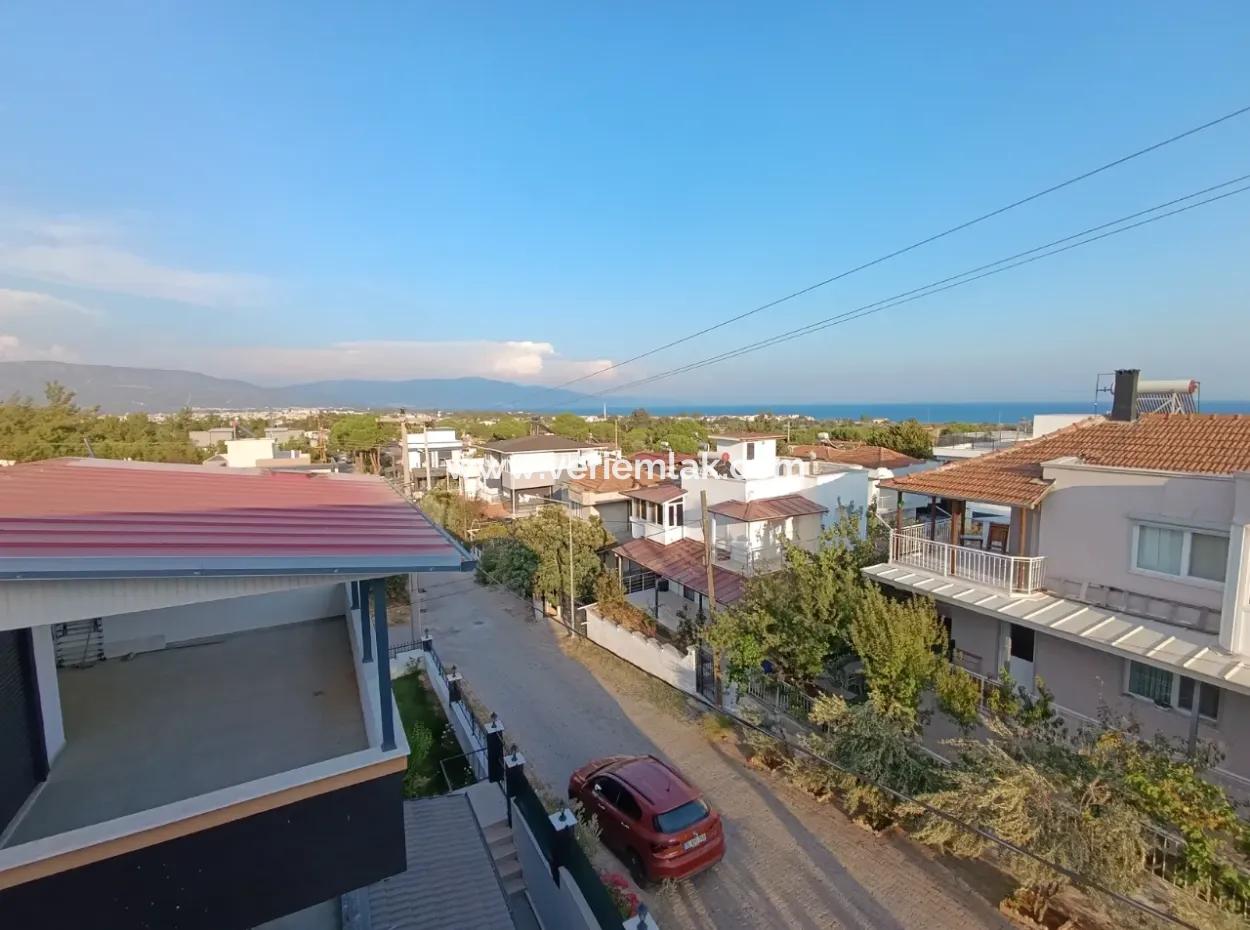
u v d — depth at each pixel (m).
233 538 5.27
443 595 27.27
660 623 21.92
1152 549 11.75
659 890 9.82
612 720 15.86
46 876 4.00
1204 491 10.90
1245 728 10.25
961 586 13.96
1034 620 12.01
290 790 4.78
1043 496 12.95
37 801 5.25
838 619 14.12
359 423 55.66
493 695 17.33
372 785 5.16
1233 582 10.05
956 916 9.17
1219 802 8.34
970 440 35.41
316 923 7.11
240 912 4.66
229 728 6.47
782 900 9.66
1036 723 11.08
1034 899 9.02
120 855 4.22
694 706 16.31
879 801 10.97
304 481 9.91
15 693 5.17
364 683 6.50
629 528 31.14
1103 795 8.53
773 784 12.87
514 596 26.89
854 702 14.35
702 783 13.02
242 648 8.83
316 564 4.78
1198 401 17.02
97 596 4.16
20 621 3.94
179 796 5.32
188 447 43.31
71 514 5.60
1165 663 10.13
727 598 19.69
